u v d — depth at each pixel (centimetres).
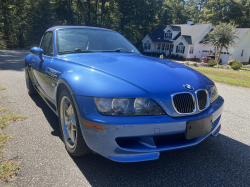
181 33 4009
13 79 640
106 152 183
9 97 443
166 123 185
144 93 187
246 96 561
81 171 203
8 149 235
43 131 287
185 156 241
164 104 188
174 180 195
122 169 210
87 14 4972
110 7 4800
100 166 213
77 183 185
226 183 193
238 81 815
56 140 262
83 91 192
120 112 178
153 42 4331
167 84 202
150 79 205
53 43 307
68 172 200
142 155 186
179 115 194
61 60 266
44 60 312
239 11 4859
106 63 239
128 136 179
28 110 369
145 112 183
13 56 1544
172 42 3934
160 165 221
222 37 2802
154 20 5112
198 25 3809
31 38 3509
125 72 213
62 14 4438
